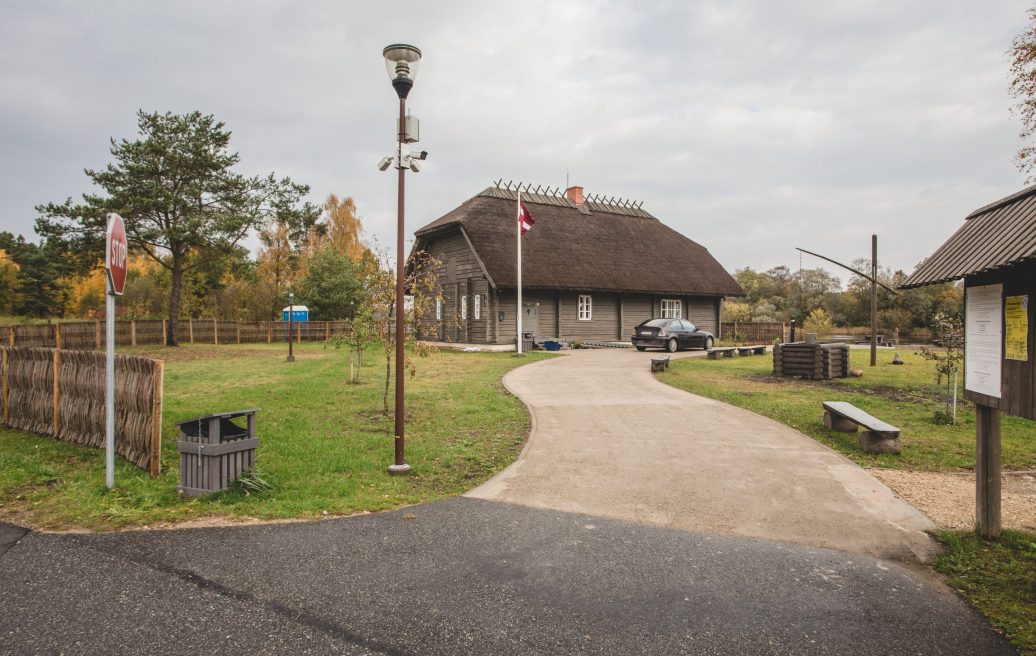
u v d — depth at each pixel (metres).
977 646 3.59
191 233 25.62
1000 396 4.85
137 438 7.18
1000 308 4.86
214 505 5.87
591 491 6.54
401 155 7.42
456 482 6.99
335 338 16.64
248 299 42.81
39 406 9.04
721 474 7.16
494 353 25.69
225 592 4.13
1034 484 7.12
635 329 28.30
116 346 26.12
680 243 37.50
